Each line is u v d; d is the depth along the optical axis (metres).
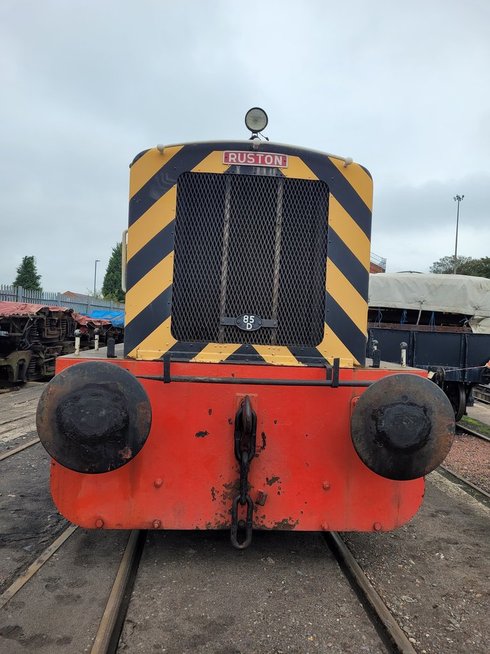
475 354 8.90
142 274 3.43
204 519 3.22
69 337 14.88
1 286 18.95
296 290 3.52
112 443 2.82
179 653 2.54
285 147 3.50
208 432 3.22
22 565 3.39
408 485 3.35
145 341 3.41
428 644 2.68
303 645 2.63
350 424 3.10
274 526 3.25
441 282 9.73
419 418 2.92
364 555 3.72
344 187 3.54
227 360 3.40
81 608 2.89
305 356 3.47
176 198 3.46
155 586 3.15
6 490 4.86
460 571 3.53
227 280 3.48
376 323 9.86
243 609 2.93
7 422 8.01
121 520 3.19
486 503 5.06
